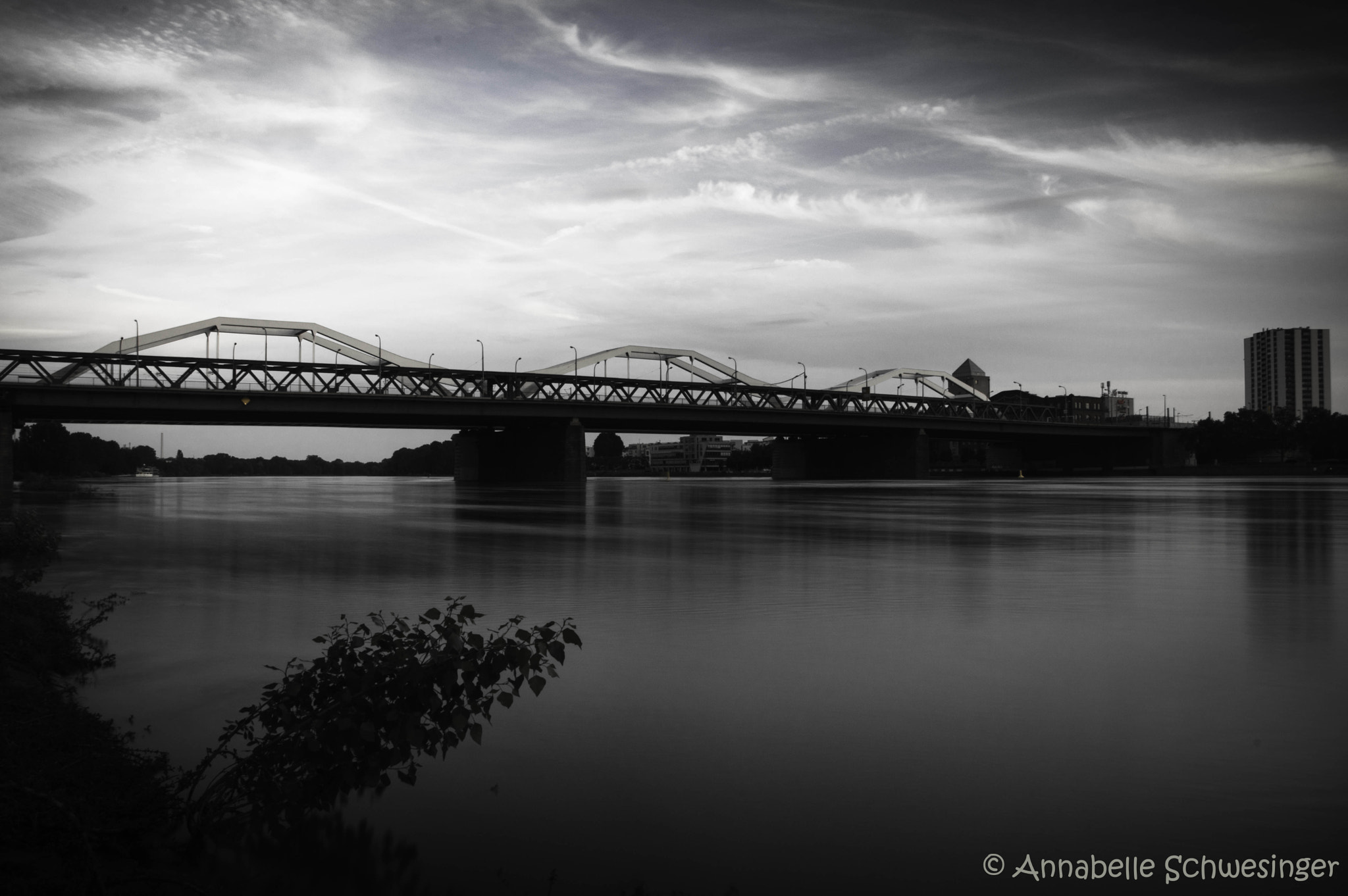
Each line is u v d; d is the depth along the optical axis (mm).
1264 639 13055
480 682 6641
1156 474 186250
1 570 22656
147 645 13289
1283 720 9000
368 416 113688
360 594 18281
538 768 7895
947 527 37312
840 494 83625
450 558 25547
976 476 193750
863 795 7207
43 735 8180
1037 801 7031
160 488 123812
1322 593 17609
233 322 118188
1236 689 10211
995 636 13422
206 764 6988
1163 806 6926
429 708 6426
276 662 12133
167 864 6258
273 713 6695
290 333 123250
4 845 6215
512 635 13562
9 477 83312
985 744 8375
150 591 18906
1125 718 9141
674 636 13516
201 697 10484
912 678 10891
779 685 10594
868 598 17328
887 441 172000
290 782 6598
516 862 6172
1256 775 7520
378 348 128625
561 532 36125
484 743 8547
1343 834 6418
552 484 130875
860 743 8461
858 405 174500
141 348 111625
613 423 141875
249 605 17062
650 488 114688
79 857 6000
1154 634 13492
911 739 8531
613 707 9727
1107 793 7184
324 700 6785
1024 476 182375
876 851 6238
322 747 6484
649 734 8789
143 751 8453
